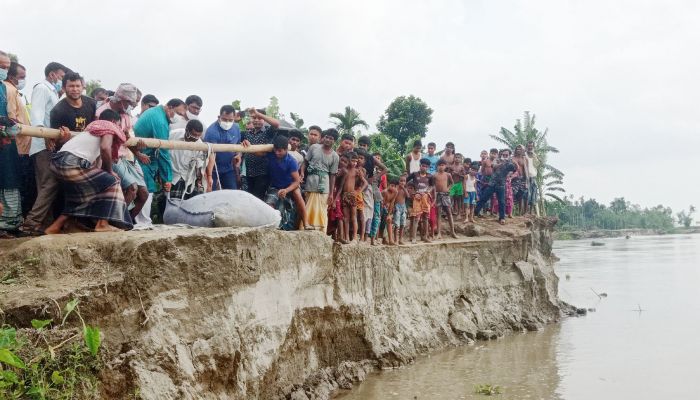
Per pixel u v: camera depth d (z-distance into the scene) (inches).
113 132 298.0
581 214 4926.2
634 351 561.3
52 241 265.1
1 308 224.8
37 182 303.4
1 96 301.7
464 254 657.6
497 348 574.9
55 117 307.6
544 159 1582.2
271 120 438.9
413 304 561.3
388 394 419.8
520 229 767.7
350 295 467.8
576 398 422.3
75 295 239.5
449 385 446.6
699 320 713.0
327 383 416.5
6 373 200.5
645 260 1721.2
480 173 816.9
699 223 6402.6
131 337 255.4
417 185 613.3
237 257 319.0
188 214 350.6
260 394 340.8
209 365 286.8
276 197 421.7
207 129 411.2
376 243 559.8
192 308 288.4
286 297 375.2
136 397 238.8
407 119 1686.8
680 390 440.8
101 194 294.8
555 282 815.1
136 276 264.7
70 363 223.5
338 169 495.8
